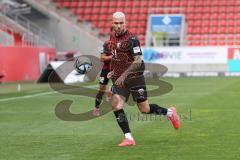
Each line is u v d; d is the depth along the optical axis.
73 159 19.55
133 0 106.12
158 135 25.33
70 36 98.62
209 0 104.69
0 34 78.44
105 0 106.69
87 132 26.67
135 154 20.36
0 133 26.53
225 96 48.16
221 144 22.56
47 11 99.12
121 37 21.84
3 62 72.88
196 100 44.44
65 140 24.12
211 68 89.12
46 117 33.34
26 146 22.61
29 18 99.19
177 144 22.69
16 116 34.00
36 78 82.44
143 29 102.25
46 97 49.03
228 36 100.50
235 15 102.81
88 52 98.06
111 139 24.33
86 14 104.19
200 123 29.70
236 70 88.56
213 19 102.69
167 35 95.00
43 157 20.05
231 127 27.91
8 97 49.00
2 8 90.75
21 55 77.94
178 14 99.12
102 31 102.31
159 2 105.31
